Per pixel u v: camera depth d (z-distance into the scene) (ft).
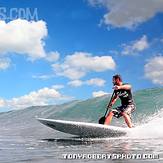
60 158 16.89
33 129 39.55
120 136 28.32
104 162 15.58
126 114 29.94
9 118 64.39
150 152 18.57
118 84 30.17
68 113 57.00
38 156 17.65
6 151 19.92
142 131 28.68
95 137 28.43
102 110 52.06
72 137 29.14
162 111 42.09
